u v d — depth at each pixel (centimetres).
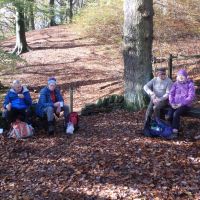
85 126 555
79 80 941
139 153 439
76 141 495
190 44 1103
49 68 1091
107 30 1423
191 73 775
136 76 592
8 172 427
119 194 355
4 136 529
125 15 586
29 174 417
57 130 548
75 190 372
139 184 370
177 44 1115
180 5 1338
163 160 417
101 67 1058
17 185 395
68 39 1462
